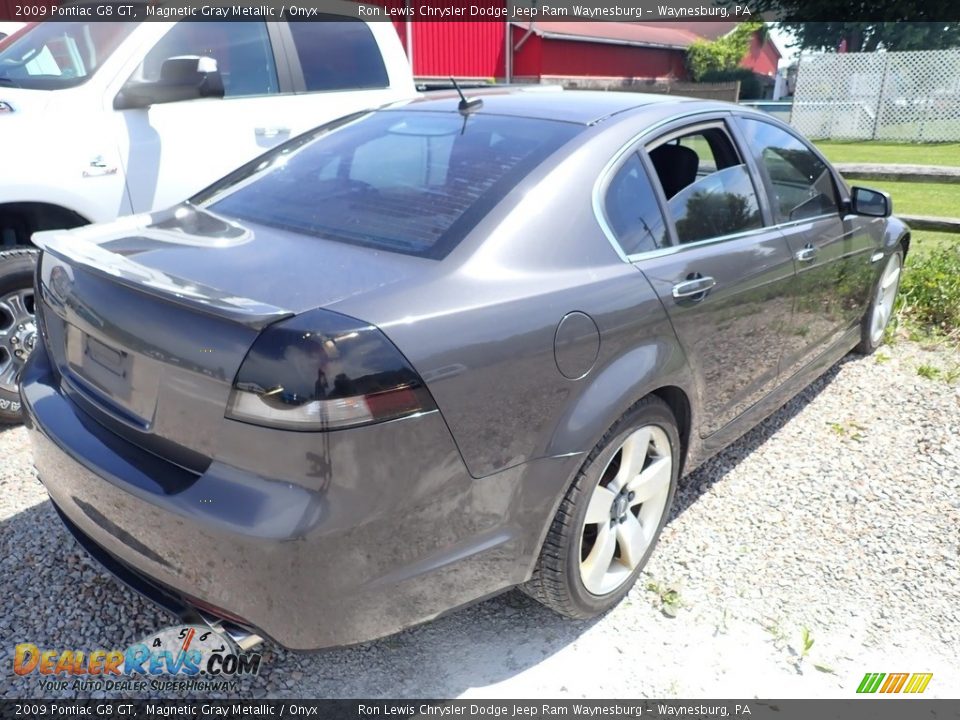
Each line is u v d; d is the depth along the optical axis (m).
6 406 3.69
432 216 2.30
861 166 9.28
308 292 1.93
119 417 2.08
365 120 3.12
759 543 3.02
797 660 2.45
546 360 2.12
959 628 2.61
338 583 1.84
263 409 1.76
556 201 2.35
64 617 2.55
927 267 5.78
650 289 2.46
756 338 3.11
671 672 2.40
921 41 27.91
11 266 3.57
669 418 2.65
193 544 1.87
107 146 3.96
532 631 2.56
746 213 3.12
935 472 3.55
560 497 2.24
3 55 4.32
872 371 4.66
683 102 3.09
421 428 1.86
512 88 3.41
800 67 20.94
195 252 2.23
